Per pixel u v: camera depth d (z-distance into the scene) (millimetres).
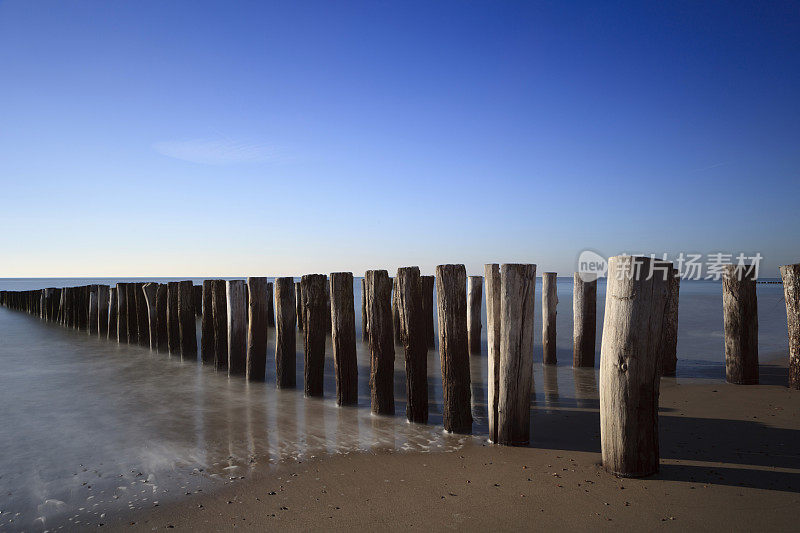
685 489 3439
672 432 4871
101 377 8703
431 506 3340
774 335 13172
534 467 3959
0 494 3881
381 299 5812
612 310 3662
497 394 4586
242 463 4348
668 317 8008
